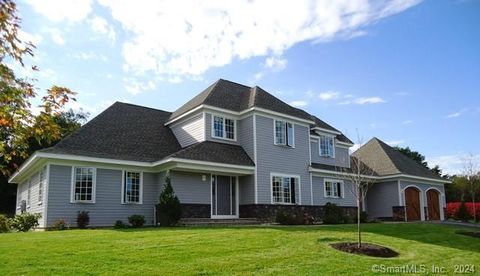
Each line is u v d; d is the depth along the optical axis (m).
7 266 8.07
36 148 26.77
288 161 23.88
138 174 20.14
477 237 16.62
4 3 5.30
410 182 30.52
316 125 28.36
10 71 5.62
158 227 17.03
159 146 22.45
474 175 30.80
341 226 17.81
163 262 8.95
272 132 23.41
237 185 22.58
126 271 8.12
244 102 24.19
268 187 22.39
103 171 18.89
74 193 17.89
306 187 24.64
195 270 8.48
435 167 52.00
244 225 19.20
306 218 22.92
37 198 19.42
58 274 7.69
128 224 19.17
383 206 30.20
